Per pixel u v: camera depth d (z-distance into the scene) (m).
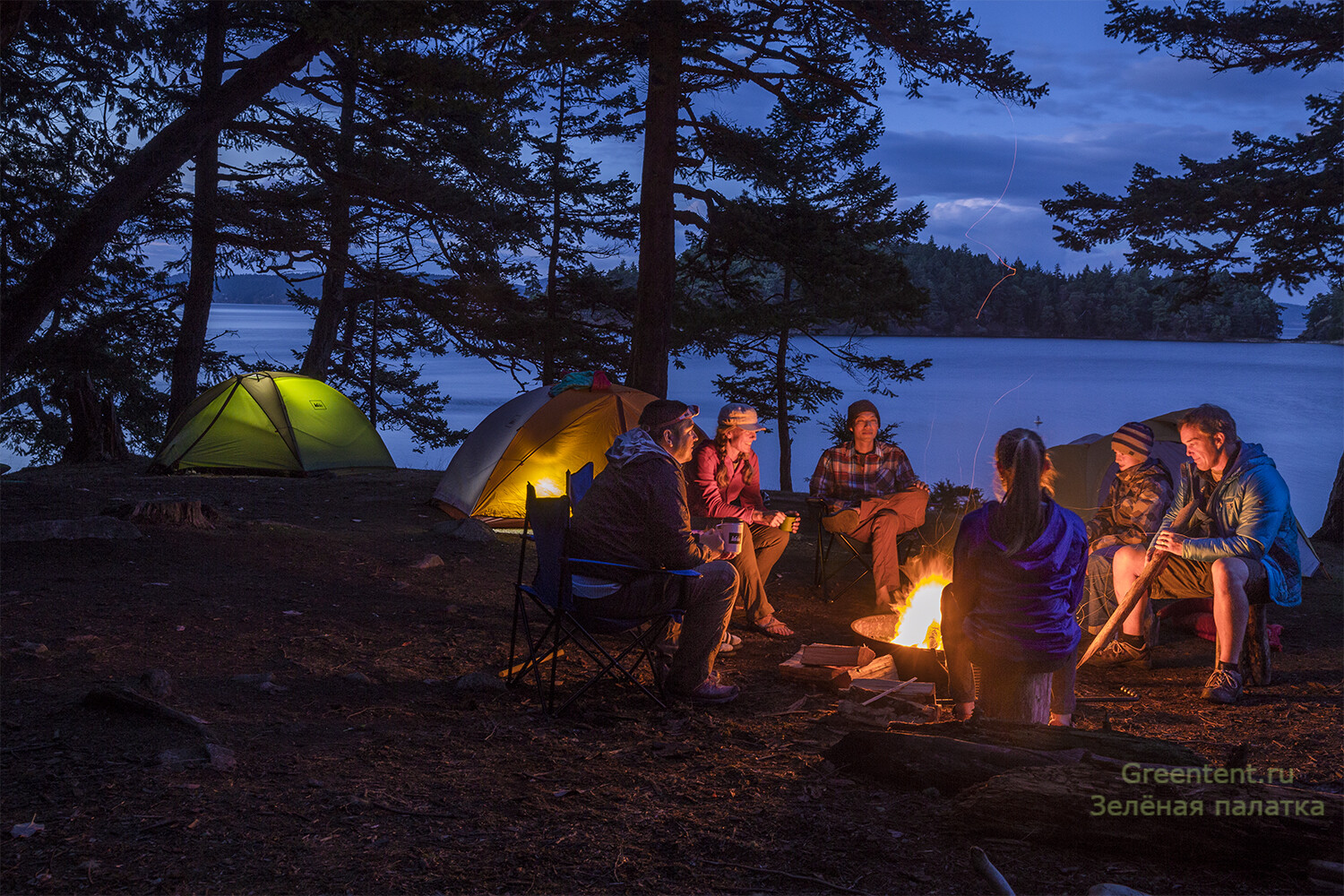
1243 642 4.66
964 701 3.73
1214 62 12.23
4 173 14.88
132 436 21.66
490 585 6.42
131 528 6.62
